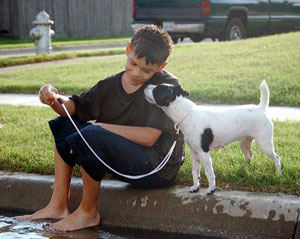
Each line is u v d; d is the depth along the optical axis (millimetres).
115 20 27641
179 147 4355
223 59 11648
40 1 25797
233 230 4055
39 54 15805
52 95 4215
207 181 4500
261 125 4297
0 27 26000
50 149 5457
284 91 8422
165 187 4438
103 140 4051
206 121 4121
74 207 4625
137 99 4277
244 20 16969
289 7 17500
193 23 15961
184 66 11211
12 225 4340
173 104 4066
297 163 4668
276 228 3971
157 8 16344
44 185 4762
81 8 26766
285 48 12180
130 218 4340
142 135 4133
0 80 10812
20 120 6859
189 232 4152
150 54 3922
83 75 11062
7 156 5289
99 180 4168
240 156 4957
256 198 4109
